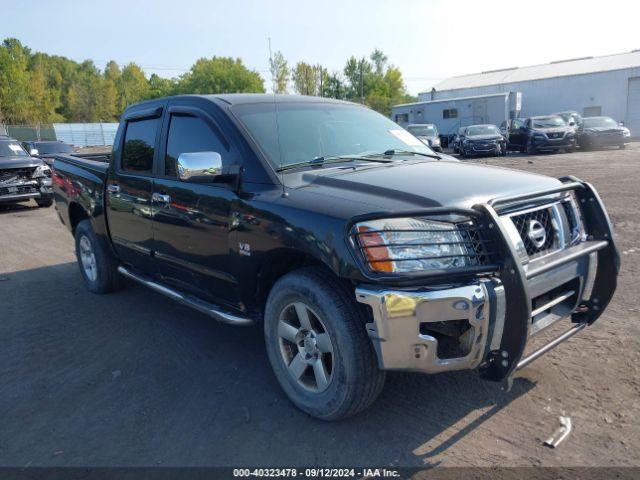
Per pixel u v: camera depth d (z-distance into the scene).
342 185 3.37
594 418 3.21
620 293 5.21
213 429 3.30
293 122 4.11
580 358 3.92
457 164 4.03
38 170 13.24
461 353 2.92
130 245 5.04
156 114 4.63
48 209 13.53
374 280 2.78
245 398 3.65
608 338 4.21
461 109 33.59
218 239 3.82
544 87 41.53
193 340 4.65
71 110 87.50
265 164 3.63
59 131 56.84
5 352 4.58
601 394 3.46
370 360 3.03
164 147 4.45
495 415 3.29
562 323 4.51
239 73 78.25
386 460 2.94
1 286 6.56
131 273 5.26
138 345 4.59
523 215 3.21
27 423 3.47
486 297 2.80
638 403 3.34
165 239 4.42
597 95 39.09
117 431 3.33
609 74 38.31
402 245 2.83
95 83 87.88
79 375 4.10
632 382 3.57
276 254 3.42
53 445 3.21
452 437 3.10
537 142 24.39
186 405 3.59
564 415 3.25
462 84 48.88
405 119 37.53
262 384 3.83
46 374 4.14
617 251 3.49
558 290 3.38
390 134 4.59
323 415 3.25
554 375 3.70
